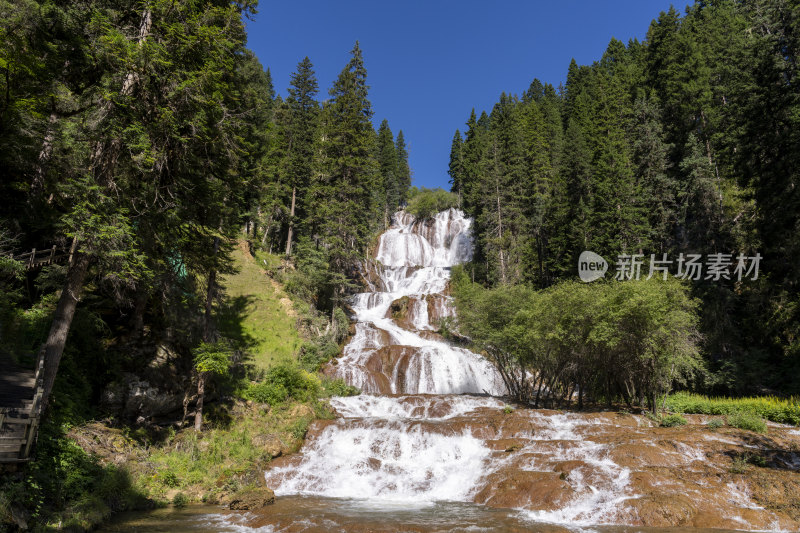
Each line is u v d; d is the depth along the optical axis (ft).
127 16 51.26
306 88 196.65
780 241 96.43
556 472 48.03
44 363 39.55
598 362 85.76
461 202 255.29
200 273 69.62
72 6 51.60
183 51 47.32
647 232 120.67
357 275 172.76
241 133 70.23
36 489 33.76
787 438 58.80
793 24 97.86
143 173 47.44
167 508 42.42
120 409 53.11
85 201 40.34
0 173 63.00
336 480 52.54
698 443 54.34
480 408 82.33
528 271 162.09
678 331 71.36
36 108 63.21
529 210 172.35
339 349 115.34
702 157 123.13
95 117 44.04
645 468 47.21
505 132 201.36
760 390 92.99
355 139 141.28
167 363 60.18
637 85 184.65
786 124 93.61
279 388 72.95
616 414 72.54
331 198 136.26
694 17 187.42
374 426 64.08
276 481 52.49
